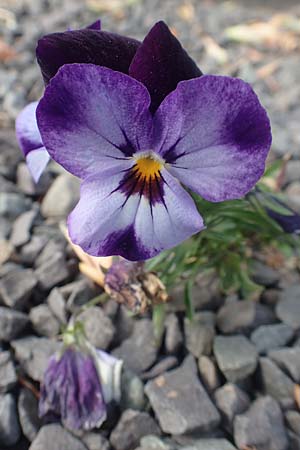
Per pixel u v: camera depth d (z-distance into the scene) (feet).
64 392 0.50
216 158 0.38
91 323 0.58
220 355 0.56
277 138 0.86
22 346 0.56
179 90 0.36
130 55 0.41
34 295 0.62
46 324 0.59
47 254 0.66
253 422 0.51
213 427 0.51
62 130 0.37
